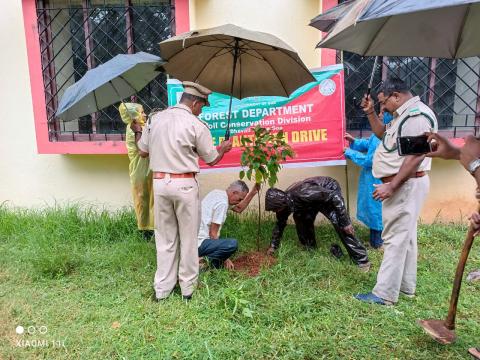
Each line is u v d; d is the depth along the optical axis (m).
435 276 3.18
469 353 2.27
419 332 2.47
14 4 4.18
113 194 4.48
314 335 2.46
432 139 2.27
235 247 3.19
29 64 4.09
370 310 2.70
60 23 4.12
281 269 3.21
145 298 2.93
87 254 3.63
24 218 4.30
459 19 2.07
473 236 2.15
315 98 3.80
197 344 2.36
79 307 2.81
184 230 2.79
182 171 2.69
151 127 2.76
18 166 4.50
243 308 2.65
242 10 4.03
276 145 3.28
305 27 4.01
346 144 3.84
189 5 3.87
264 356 2.28
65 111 2.79
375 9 1.59
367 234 4.05
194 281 2.90
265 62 3.02
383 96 2.65
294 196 3.36
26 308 2.78
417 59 3.99
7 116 4.41
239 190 3.35
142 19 4.06
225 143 3.04
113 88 3.12
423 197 2.68
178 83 3.78
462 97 4.02
